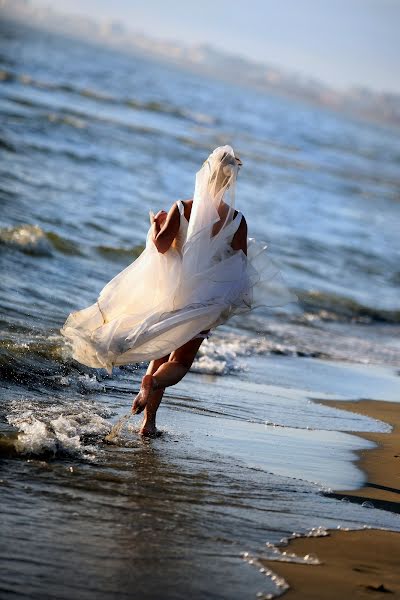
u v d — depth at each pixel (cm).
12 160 6781
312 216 9344
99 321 1903
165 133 12838
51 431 1869
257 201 9156
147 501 1591
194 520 1538
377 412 2791
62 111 11512
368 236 9081
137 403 1892
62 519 1437
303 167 15450
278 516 1631
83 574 1253
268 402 2638
